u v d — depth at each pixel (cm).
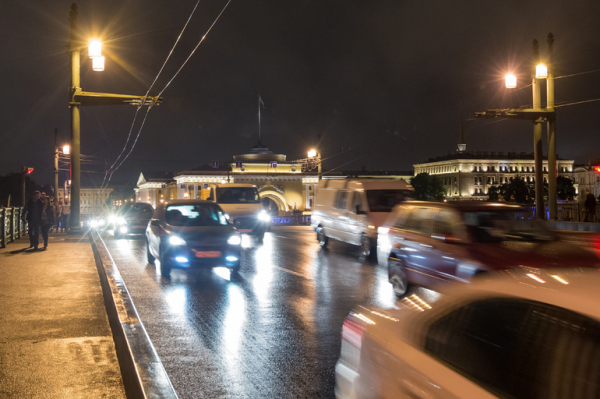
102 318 655
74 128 1955
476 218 738
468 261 683
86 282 922
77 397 404
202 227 1123
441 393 215
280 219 4119
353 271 1175
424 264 788
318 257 1458
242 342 588
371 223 1391
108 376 452
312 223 1833
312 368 498
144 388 329
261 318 706
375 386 267
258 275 1113
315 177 7788
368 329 289
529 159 13288
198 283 1007
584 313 201
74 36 1933
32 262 1207
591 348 189
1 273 1028
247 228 1991
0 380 439
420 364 238
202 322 682
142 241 2056
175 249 1049
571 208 2609
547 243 696
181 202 1238
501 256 661
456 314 249
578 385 184
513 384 200
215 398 423
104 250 1195
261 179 7631
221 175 7625
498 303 235
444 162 13512
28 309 704
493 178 13088
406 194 1473
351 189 1542
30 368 469
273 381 463
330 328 652
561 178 11469
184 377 473
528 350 208
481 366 216
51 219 1573
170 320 693
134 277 1084
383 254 927
